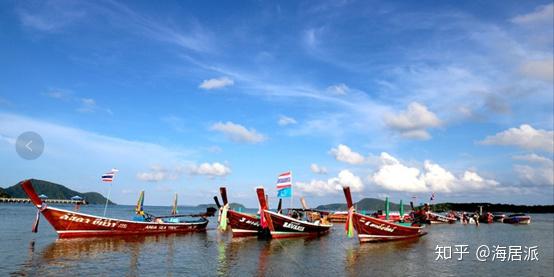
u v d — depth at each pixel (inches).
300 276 773.9
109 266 815.7
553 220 4461.1
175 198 1931.6
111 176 1378.0
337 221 2827.3
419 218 2657.5
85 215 1197.1
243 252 1063.6
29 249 994.1
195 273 776.9
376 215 2691.9
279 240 1364.4
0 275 707.4
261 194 1343.5
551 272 897.5
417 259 1018.7
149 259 914.1
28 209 4099.4
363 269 863.7
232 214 1401.3
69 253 949.2
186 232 1560.0
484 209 7219.5
